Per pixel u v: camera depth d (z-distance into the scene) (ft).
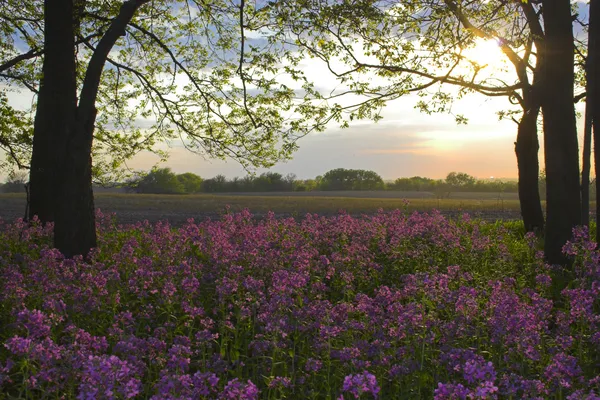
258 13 51.96
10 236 53.98
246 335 26.68
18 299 27.55
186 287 28.73
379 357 22.12
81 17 56.90
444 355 21.35
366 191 390.01
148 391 20.45
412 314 23.73
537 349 22.56
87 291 28.09
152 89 58.34
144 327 27.55
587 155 48.49
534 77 65.67
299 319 25.79
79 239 44.55
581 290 25.95
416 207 134.82
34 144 58.75
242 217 58.85
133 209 147.54
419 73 57.47
